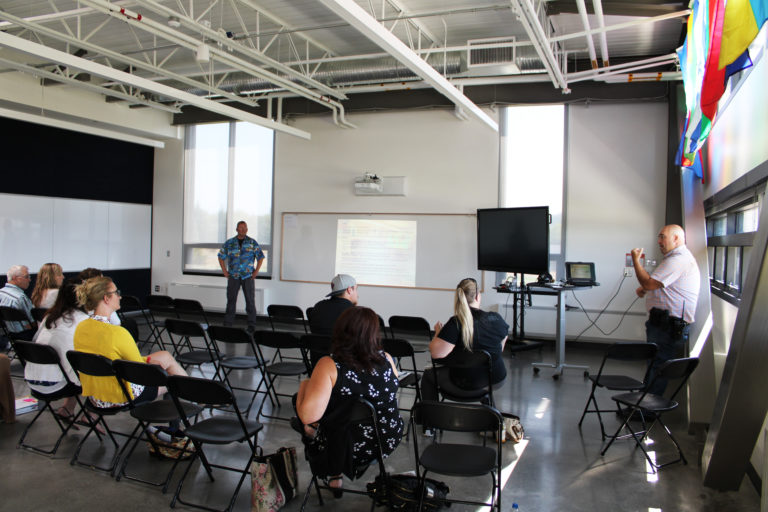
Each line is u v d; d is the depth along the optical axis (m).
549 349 7.09
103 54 5.71
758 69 3.64
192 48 5.52
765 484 2.51
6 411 4.06
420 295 8.05
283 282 8.95
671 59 6.16
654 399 3.66
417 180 8.09
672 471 3.41
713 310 5.46
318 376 2.57
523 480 3.27
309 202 8.77
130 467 3.38
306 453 2.80
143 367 2.94
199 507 2.89
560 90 7.23
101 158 9.22
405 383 4.08
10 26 6.09
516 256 6.44
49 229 8.45
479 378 3.65
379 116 8.30
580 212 7.24
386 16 5.75
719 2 3.46
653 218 6.96
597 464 3.51
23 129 8.08
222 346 6.99
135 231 9.84
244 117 6.73
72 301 3.70
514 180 7.61
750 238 3.91
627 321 6.99
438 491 2.85
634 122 7.02
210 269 9.71
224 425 3.00
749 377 2.81
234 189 9.45
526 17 4.38
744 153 4.01
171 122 9.75
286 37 6.54
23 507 2.89
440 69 6.28
